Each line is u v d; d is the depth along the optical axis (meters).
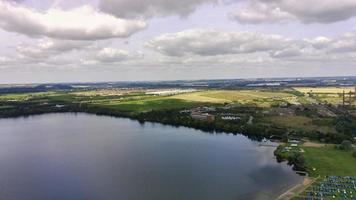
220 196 189.50
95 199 188.00
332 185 193.75
